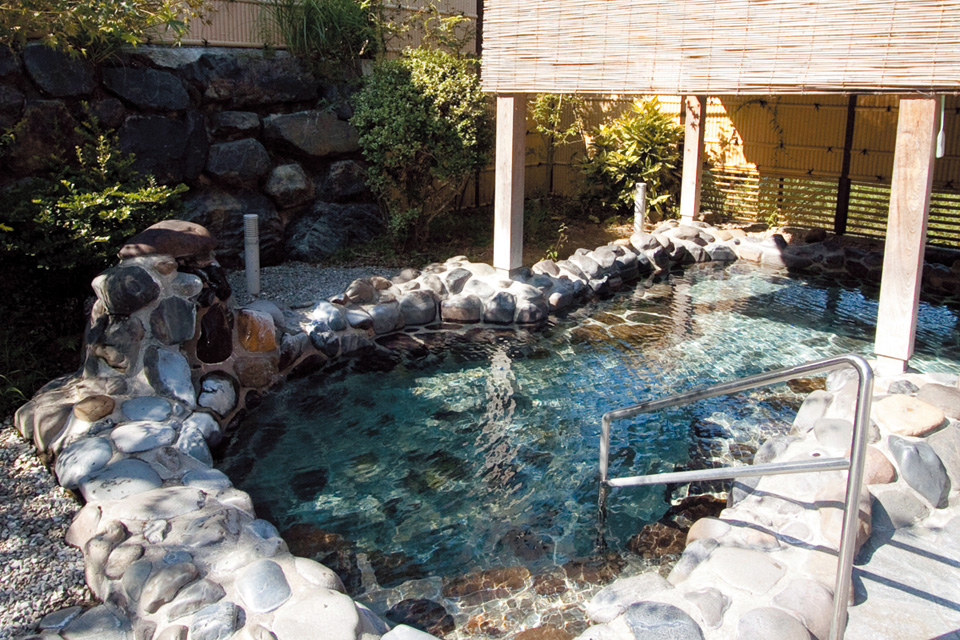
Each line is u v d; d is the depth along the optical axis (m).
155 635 2.92
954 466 3.93
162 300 5.21
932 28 4.77
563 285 8.22
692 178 10.77
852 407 4.52
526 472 4.83
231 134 8.48
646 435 5.31
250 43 8.80
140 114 7.73
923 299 8.59
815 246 10.07
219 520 3.60
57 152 7.06
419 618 3.44
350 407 5.72
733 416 5.61
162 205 6.64
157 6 6.83
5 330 5.64
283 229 8.97
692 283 9.31
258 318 5.89
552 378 6.30
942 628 2.99
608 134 11.74
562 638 3.27
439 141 8.82
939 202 9.57
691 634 2.88
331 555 3.96
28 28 6.03
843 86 5.20
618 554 3.97
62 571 3.54
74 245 5.74
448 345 7.04
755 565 3.28
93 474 4.03
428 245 9.75
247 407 5.67
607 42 6.36
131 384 4.96
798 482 3.92
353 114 9.16
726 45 5.70
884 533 3.59
